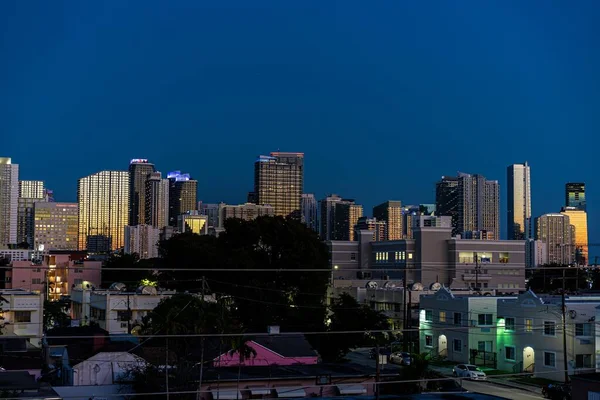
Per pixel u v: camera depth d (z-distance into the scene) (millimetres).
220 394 47406
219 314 53875
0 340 71688
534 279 154625
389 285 115188
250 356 56344
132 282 121000
